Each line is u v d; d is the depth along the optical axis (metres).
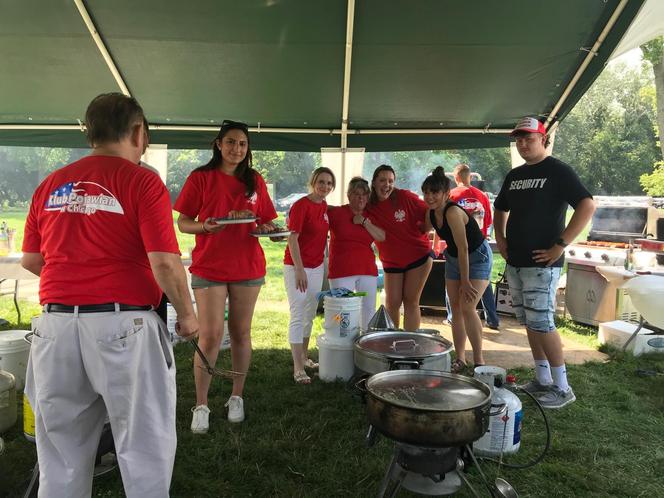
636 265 4.77
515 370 3.96
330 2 4.19
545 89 5.31
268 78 5.19
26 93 5.35
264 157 21.12
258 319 5.84
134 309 1.49
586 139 29.34
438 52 4.77
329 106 5.69
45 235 1.51
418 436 1.67
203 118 5.91
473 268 3.68
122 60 4.91
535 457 2.55
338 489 2.24
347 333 3.59
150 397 1.49
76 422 1.49
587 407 3.21
